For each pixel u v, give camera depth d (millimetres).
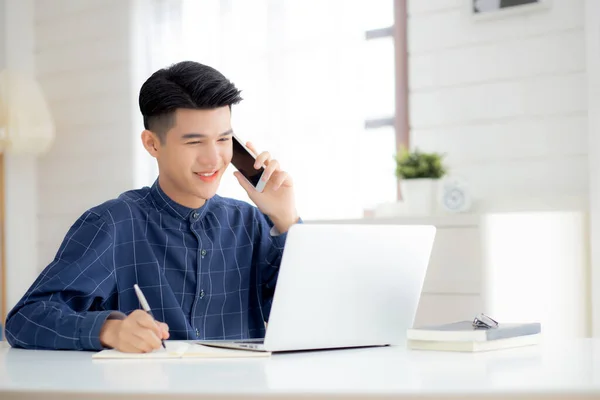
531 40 2797
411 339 1193
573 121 2709
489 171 2891
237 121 3473
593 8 2529
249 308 1686
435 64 3025
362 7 3213
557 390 737
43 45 4199
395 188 3154
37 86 3893
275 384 808
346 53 3229
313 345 1186
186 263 1580
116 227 1520
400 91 3111
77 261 1434
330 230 1159
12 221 4156
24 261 4172
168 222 1582
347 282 1202
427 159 2826
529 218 2480
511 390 740
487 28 2896
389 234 1236
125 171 3889
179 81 1434
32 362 1097
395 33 3121
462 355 1094
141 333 1148
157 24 3721
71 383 852
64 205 4121
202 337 1578
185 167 1452
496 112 2877
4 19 4176
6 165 4152
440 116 3014
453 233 2432
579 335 2578
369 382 813
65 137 4117
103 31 3951
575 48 2703
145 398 772
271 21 3395
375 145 3205
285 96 3359
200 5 3582
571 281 2578
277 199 1622
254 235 1692
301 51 3324
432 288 2467
